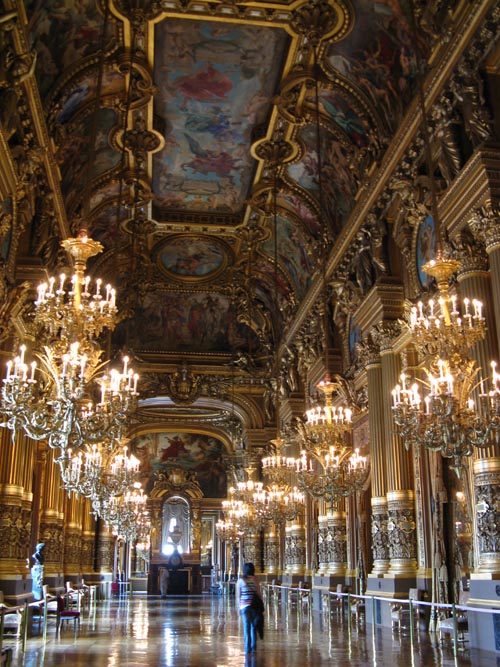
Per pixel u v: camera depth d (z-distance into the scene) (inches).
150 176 870.4
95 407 395.5
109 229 989.2
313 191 854.5
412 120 561.3
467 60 477.4
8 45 473.4
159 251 1057.5
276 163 806.5
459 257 460.1
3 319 529.7
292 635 533.0
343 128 719.1
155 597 1480.1
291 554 1021.8
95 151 781.3
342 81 666.8
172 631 597.3
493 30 454.3
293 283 1048.2
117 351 1269.7
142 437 1796.3
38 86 594.6
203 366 1309.1
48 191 637.3
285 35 640.4
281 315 1151.0
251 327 1239.5
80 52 625.0
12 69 476.7
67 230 757.9
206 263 1129.4
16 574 565.9
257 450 1286.9
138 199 885.8
